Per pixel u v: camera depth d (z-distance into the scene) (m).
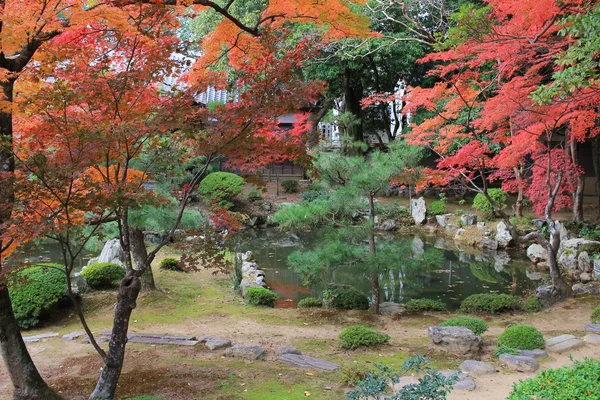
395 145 8.34
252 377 5.11
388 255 8.12
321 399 4.50
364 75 21.39
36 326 7.40
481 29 7.39
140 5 4.20
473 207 18.47
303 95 4.22
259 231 19.08
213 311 8.47
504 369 5.21
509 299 8.55
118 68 4.78
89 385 4.92
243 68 4.95
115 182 4.11
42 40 4.23
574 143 13.63
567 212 17.47
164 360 5.73
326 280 10.38
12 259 4.04
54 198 4.00
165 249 13.62
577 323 7.48
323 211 8.21
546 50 9.88
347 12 5.50
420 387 3.24
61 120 4.02
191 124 4.14
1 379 5.29
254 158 4.53
